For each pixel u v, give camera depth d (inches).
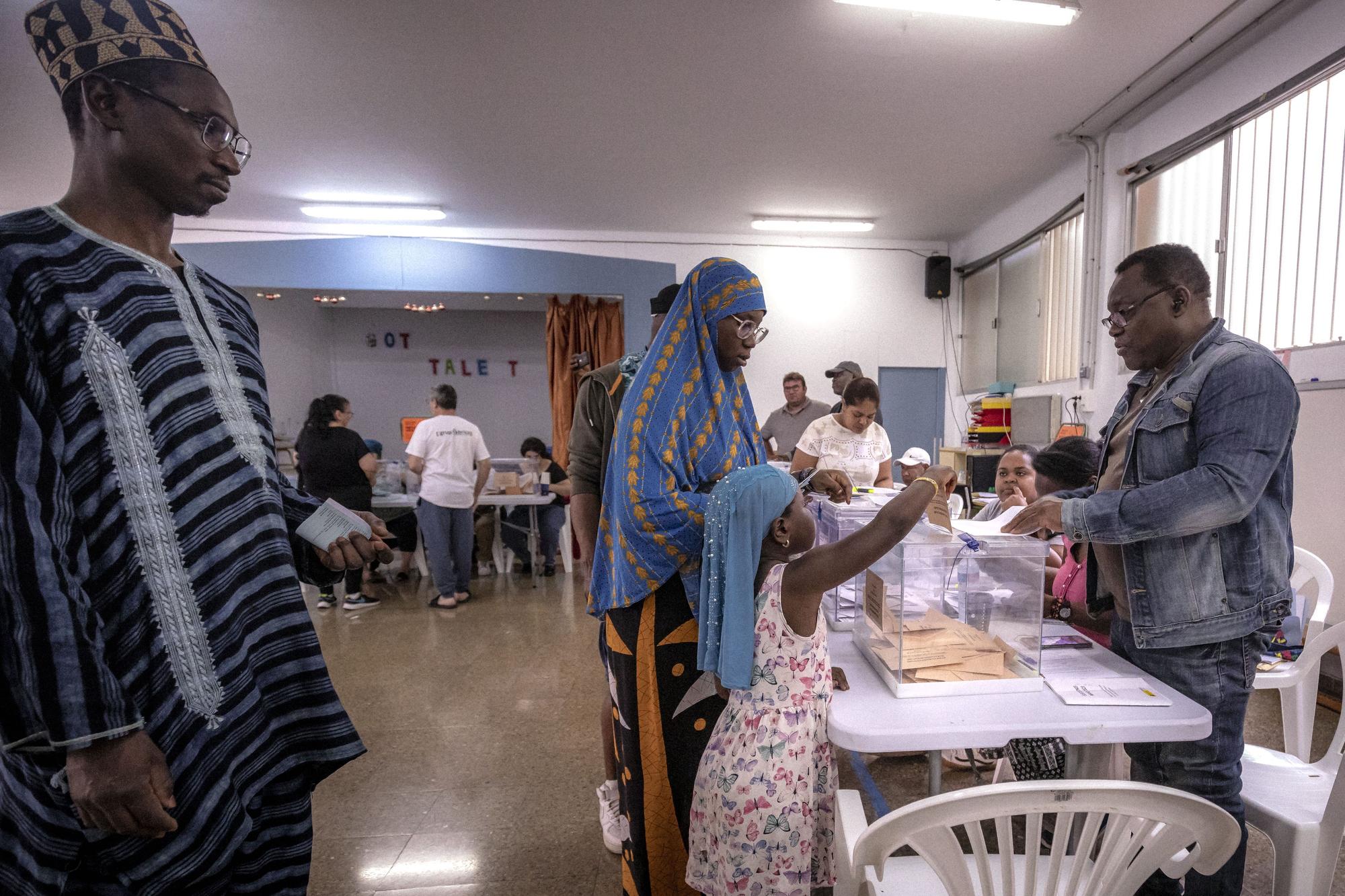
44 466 24.0
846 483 58.2
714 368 47.7
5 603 22.5
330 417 163.8
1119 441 54.6
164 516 27.7
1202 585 45.7
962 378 243.4
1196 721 41.1
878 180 184.2
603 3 105.9
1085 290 163.5
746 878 42.0
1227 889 47.6
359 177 179.9
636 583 46.3
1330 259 108.0
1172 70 127.5
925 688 44.8
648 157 167.9
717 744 43.5
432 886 63.9
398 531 193.6
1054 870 31.4
